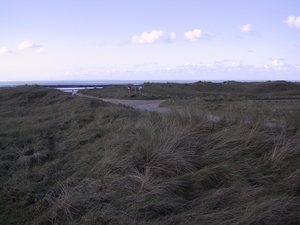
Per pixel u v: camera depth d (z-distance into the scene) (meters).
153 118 9.20
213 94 60.16
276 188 4.84
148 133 7.02
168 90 62.47
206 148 6.41
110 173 5.60
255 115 8.02
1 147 8.73
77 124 11.42
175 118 8.10
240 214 4.03
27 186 5.60
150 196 4.62
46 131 10.60
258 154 6.19
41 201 5.02
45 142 8.95
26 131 10.73
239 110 9.02
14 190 5.55
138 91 52.69
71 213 4.44
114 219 4.07
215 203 4.40
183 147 6.18
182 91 63.97
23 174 6.32
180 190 4.90
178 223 3.96
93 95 50.44
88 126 10.84
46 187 5.64
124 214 4.18
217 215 4.02
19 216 4.71
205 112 8.93
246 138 6.55
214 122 8.01
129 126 8.93
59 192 5.32
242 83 89.50
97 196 4.73
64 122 12.06
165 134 6.58
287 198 4.39
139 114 12.00
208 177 5.19
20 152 8.01
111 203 4.56
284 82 88.81
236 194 4.59
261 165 5.62
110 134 8.84
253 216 3.88
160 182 5.16
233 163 5.59
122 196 4.76
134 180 5.20
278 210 4.07
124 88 59.66
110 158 6.02
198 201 4.53
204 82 86.12
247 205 4.22
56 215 4.42
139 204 4.41
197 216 4.04
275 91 78.94
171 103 27.00
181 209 4.37
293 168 5.48
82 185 5.23
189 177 5.23
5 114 17.81
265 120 7.85
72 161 7.05
